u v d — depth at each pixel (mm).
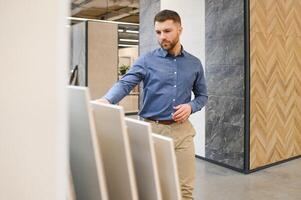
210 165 5000
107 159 862
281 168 4867
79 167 841
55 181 506
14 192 509
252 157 4648
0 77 502
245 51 4488
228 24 4711
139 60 2084
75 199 915
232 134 4762
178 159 2023
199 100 2219
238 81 4617
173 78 2057
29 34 496
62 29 499
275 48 4895
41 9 493
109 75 8953
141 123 820
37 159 503
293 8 5188
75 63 9211
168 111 2055
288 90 5188
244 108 4559
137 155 862
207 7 5051
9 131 505
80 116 764
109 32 8961
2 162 509
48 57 497
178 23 2027
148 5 6266
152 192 828
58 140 504
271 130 4918
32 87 500
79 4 10094
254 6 4535
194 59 2182
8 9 498
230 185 4145
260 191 3939
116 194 859
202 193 3883
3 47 501
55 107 501
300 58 5406
